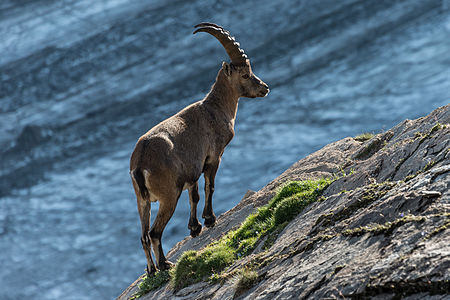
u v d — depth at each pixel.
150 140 32.03
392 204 19.77
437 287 14.23
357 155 34.56
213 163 37.28
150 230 32.84
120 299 39.72
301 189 32.31
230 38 37.06
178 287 30.34
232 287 24.14
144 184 30.92
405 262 15.59
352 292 16.22
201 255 31.41
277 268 22.05
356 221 20.67
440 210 17.48
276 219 30.08
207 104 37.22
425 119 30.16
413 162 23.73
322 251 20.14
